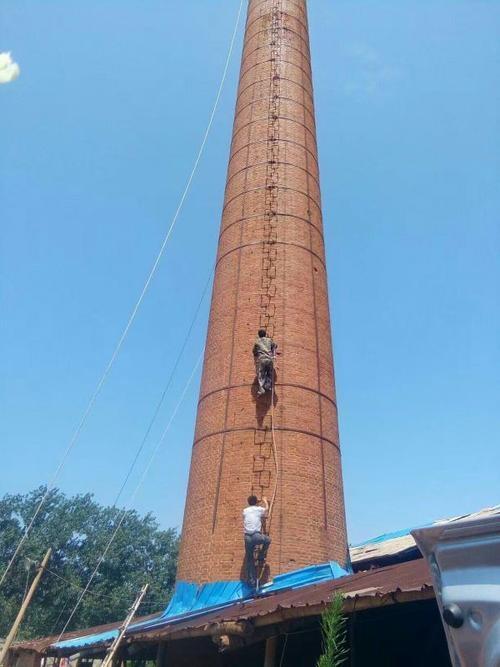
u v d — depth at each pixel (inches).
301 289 678.5
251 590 498.9
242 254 703.7
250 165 776.3
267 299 659.4
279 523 534.9
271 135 788.0
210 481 579.5
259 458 567.8
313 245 726.5
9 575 1763.0
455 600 118.5
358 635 369.7
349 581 363.9
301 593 381.7
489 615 111.6
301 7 957.8
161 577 1948.8
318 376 637.9
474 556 119.6
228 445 584.7
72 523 1916.8
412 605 331.9
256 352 603.5
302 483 563.2
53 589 1786.4
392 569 355.3
